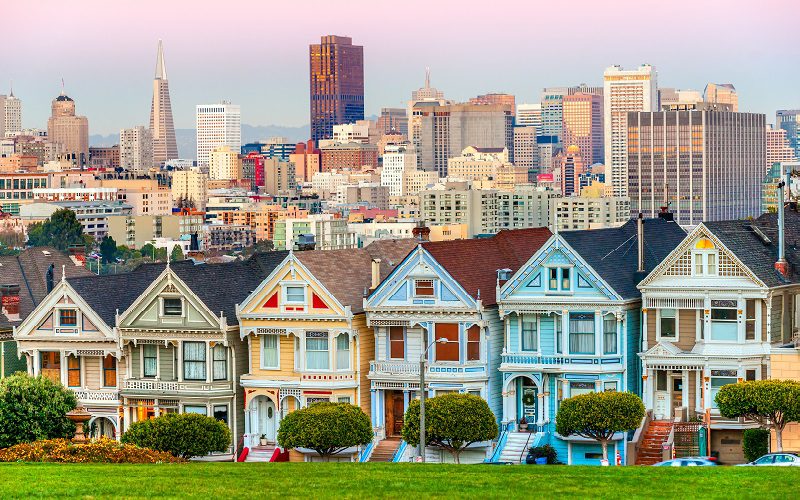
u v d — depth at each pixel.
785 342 175.62
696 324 172.88
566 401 169.00
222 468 140.88
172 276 187.50
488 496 125.94
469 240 188.62
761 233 179.88
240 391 187.62
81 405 191.12
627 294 175.75
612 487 129.00
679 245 173.12
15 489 129.25
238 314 185.62
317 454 178.50
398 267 180.50
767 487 127.50
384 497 126.00
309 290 182.75
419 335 180.75
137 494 127.56
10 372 198.50
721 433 172.12
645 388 174.25
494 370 180.00
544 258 176.12
